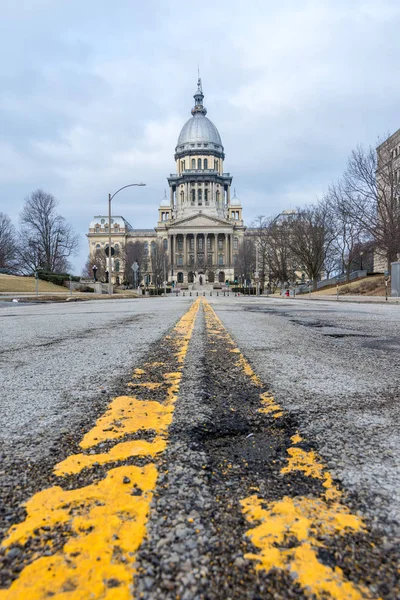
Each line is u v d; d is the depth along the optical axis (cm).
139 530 111
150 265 12425
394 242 3525
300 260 6650
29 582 91
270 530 111
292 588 89
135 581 91
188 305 1955
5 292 3588
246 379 316
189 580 92
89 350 468
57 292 4116
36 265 6775
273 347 493
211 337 589
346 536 109
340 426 207
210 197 13512
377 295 3762
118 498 128
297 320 948
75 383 304
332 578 92
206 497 130
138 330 694
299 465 158
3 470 152
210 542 106
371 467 157
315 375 333
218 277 12631
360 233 4800
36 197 6341
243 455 168
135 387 289
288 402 251
